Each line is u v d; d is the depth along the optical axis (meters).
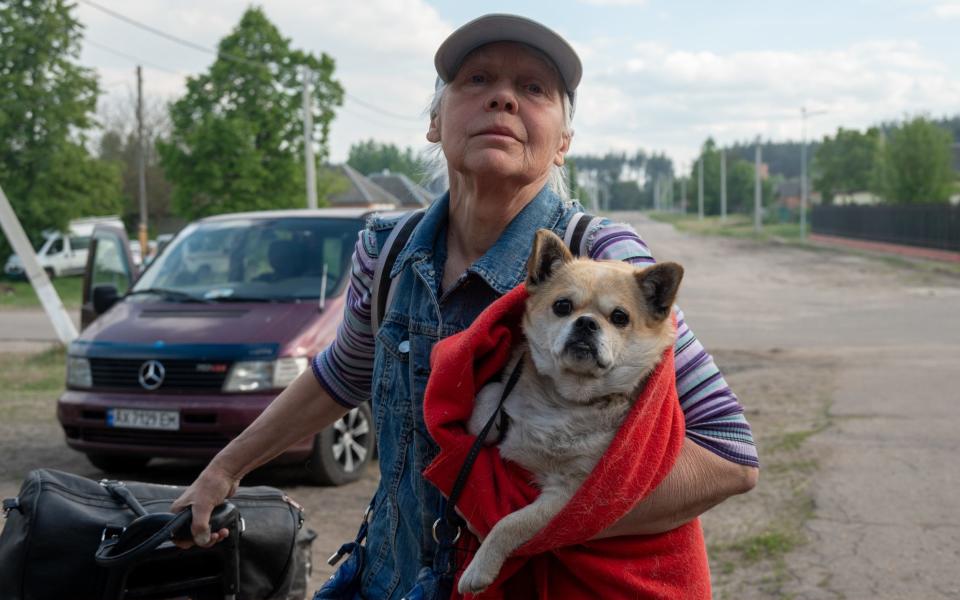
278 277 6.89
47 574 2.29
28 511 2.33
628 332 1.83
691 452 1.73
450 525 1.83
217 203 30.61
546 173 2.12
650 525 1.70
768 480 6.23
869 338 15.43
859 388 9.85
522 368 1.87
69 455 7.39
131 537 2.22
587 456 1.71
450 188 2.13
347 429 6.49
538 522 1.68
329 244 7.09
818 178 81.56
